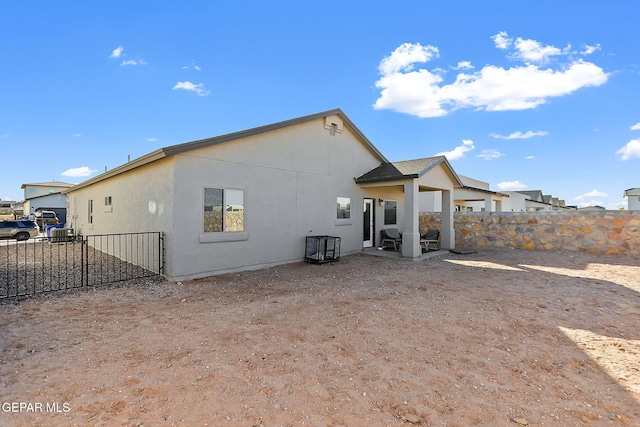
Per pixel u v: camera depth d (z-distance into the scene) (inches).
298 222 389.7
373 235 522.9
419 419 97.6
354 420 96.9
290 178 380.2
